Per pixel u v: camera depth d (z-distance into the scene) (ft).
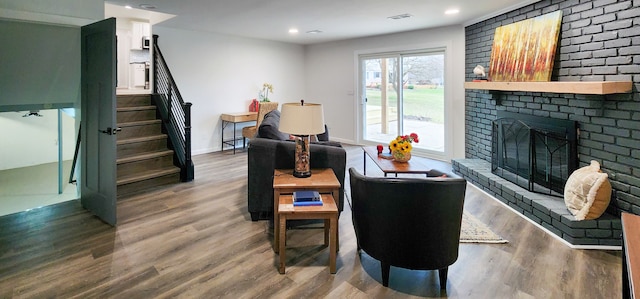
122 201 12.32
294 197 7.87
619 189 8.95
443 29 18.24
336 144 12.63
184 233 9.70
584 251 8.46
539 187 11.27
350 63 23.54
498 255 8.32
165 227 10.11
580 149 10.13
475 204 11.87
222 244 9.04
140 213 11.20
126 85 22.79
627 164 8.76
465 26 16.97
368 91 23.07
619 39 8.87
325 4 13.46
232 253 8.55
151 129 15.67
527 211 10.48
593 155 9.71
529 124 11.87
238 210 11.52
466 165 14.71
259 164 10.19
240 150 22.36
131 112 15.61
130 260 8.16
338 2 13.15
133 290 6.95
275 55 24.58
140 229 9.96
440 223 6.53
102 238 9.36
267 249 8.77
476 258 8.19
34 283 7.16
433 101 19.69
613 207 9.11
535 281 7.19
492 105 14.84
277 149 10.12
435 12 14.61
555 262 7.95
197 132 21.02
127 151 14.49
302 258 8.30
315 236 9.61
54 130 21.58
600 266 7.74
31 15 10.71
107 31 9.80
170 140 15.47
